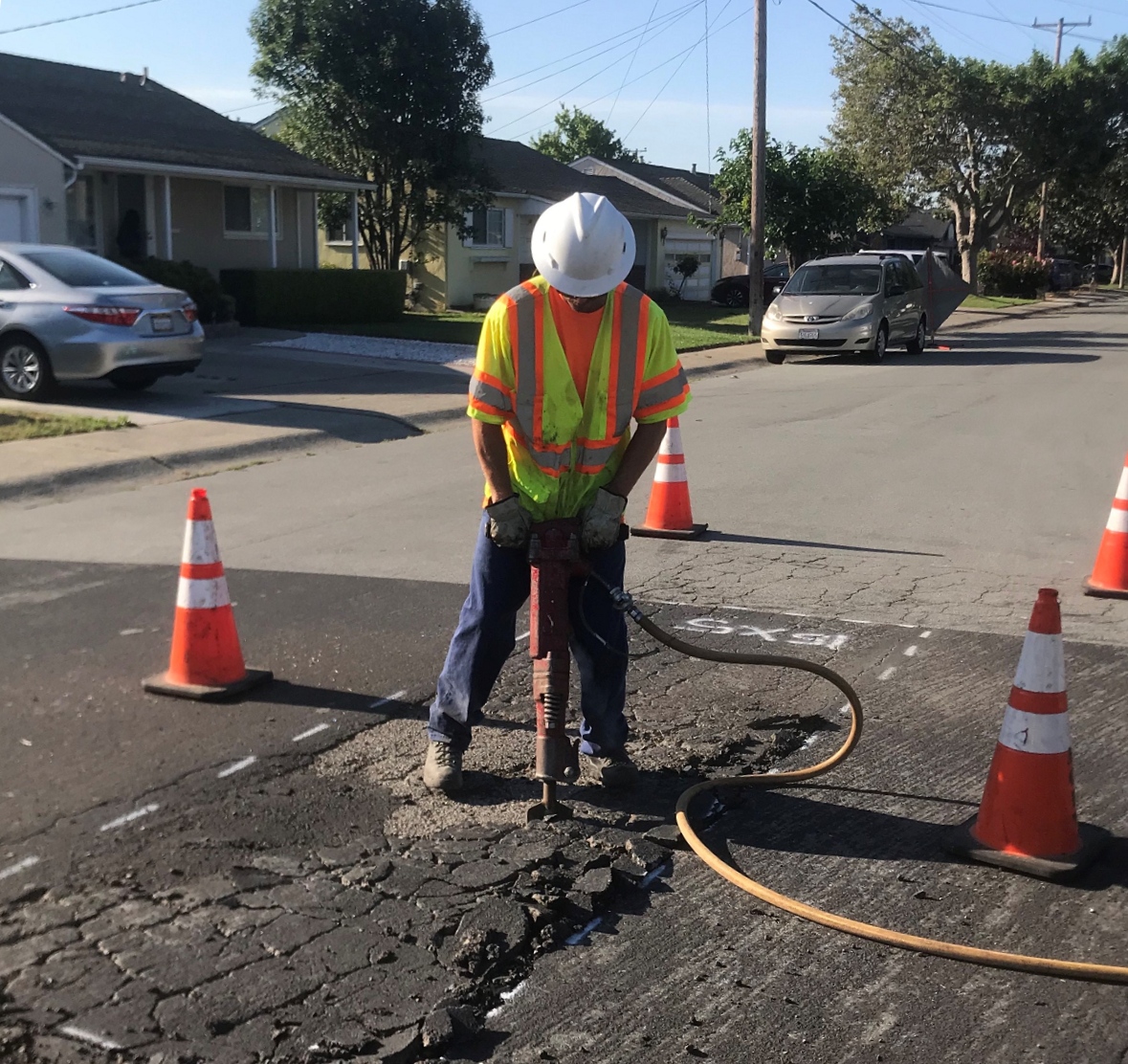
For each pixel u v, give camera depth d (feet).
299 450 37.14
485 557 13.37
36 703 16.26
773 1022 9.82
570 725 15.72
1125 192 192.13
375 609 20.80
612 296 12.68
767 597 21.86
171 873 11.80
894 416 45.11
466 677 13.53
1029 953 10.94
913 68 141.18
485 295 108.37
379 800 13.55
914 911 11.62
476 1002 9.95
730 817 13.51
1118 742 15.67
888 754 15.28
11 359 42.68
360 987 10.03
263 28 89.86
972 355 72.95
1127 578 22.17
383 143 91.09
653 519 26.35
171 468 33.83
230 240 82.23
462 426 42.24
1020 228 235.61
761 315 82.99
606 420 12.76
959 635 19.86
